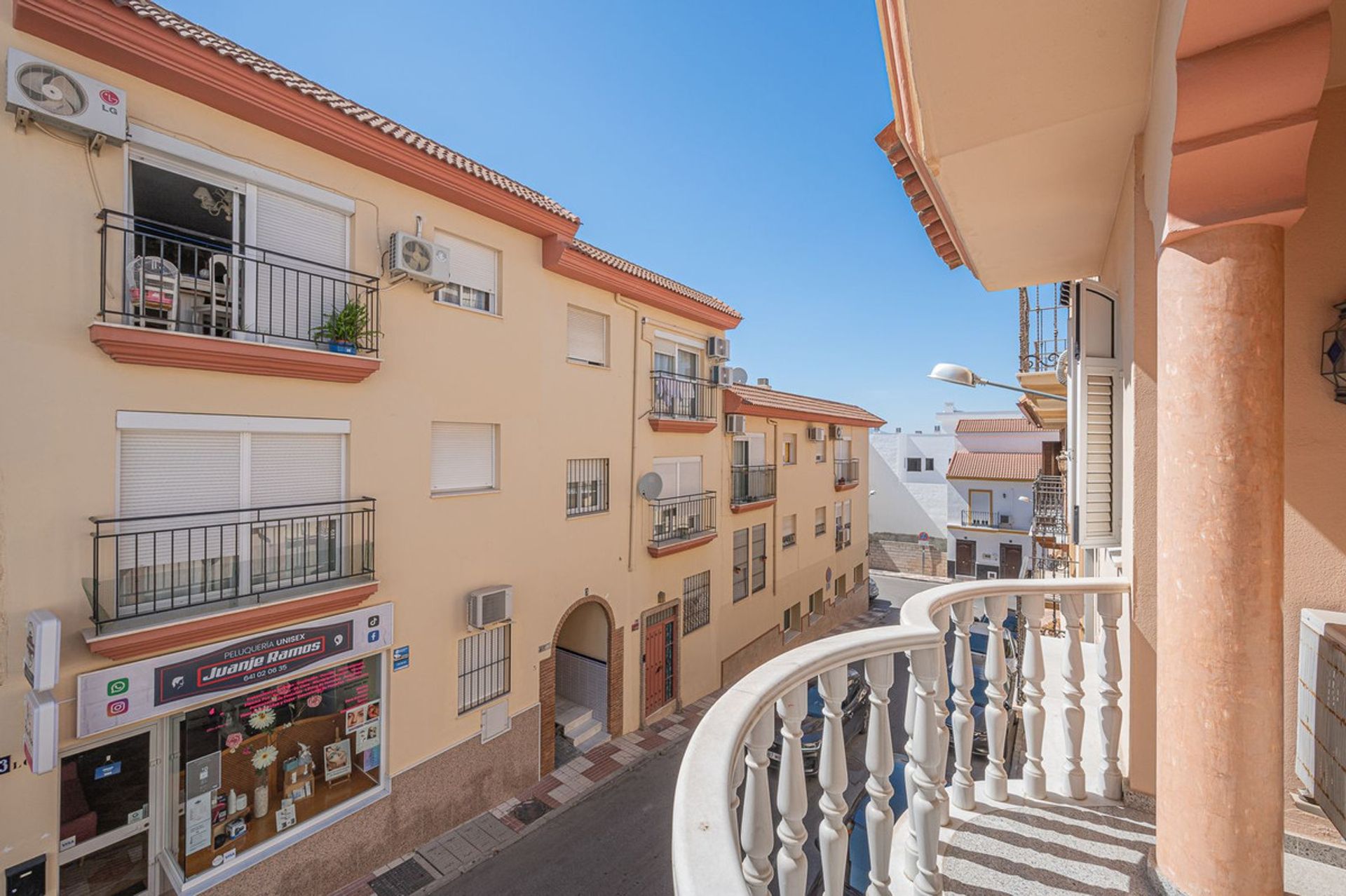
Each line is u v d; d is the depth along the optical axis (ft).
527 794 33.14
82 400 18.75
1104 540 12.84
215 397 21.34
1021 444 104.37
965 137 9.67
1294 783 8.52
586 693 42.19
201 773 21.56
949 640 39.96
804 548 68.08
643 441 42.65
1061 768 10.93
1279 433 5.98
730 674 53.11
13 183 17.67
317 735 24.80
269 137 22.91
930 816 7.03
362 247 25.93
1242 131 5.66
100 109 18.47
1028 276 18.21
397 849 27.27
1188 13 5.36
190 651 20.58
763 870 5.00
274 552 23.11
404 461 27.32
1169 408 6.46
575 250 34.99
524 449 33.37
